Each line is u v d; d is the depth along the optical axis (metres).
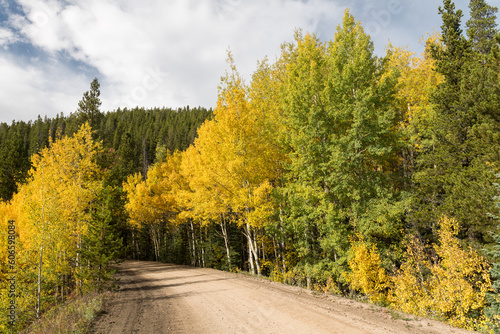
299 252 16.48
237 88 17.38
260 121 18.03
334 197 17.47
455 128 14.58
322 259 16.53
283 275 17.27
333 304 9.42
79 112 47.22
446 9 17.92
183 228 34.03
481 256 11.59
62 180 19.00
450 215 13.21
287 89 17.66
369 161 17.67
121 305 11.51
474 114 13.79
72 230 16.84
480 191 12.14
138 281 19.14
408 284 12.56
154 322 8.86
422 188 15.65
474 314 11.12
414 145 17.89
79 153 21.38
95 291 14.53
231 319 8.55
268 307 9.49
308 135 16.12
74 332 7.89
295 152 16.83
